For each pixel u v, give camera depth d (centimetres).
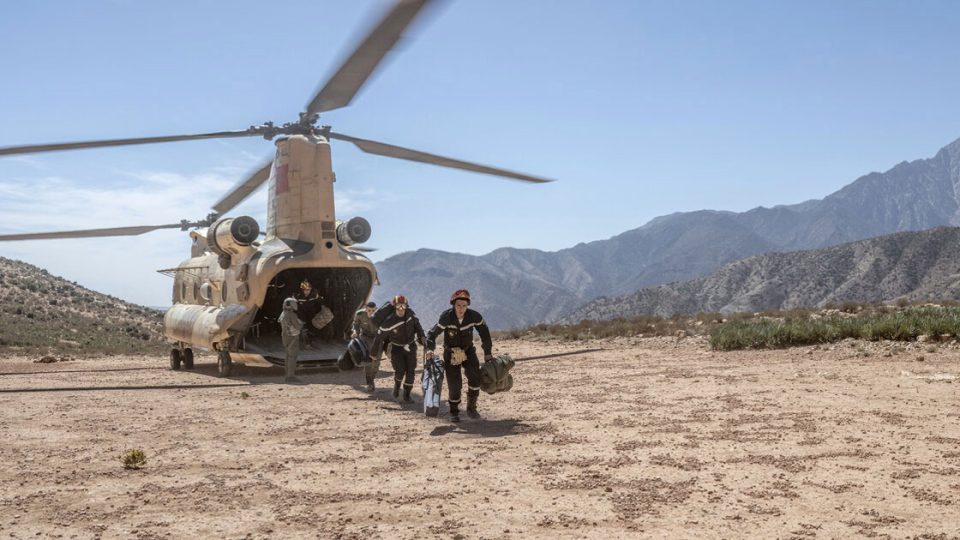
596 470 593
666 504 493
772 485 533
